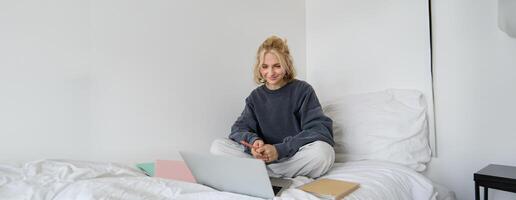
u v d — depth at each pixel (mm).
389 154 1405
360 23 1852
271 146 1097
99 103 1301
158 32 1470
